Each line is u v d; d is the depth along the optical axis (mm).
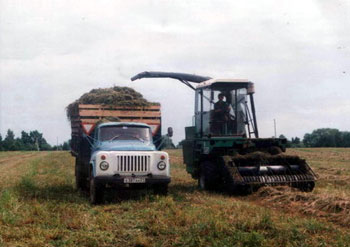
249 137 12859
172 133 12477
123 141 11414
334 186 13648
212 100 12945
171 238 6664
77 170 13320
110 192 12094
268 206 9586
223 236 6547
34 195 11641
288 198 9773
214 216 7852
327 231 6910
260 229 6953
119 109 13195
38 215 8602
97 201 10250
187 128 14969
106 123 11883
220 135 12859
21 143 117625
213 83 12805
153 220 7828
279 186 11086
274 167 11695
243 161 11781
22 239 6652
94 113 13000
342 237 6418
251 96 12906
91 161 10828
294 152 48469
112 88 14000
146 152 10516
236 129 12914
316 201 9062
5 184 15039
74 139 14383
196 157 13844
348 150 54219
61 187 14031
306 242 6223
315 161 31375
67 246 6281
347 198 8992
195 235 6590
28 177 16422
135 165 10375
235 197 11305
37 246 6266
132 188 10438
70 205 9797
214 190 12727
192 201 10367
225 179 11922
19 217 8117
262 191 10891
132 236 6875
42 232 6965
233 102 12977
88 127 12836
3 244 6336
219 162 12820
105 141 11438
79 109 12922
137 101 13375
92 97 13359
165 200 9930
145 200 10094
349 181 15016
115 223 7797
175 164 25906
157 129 13391
